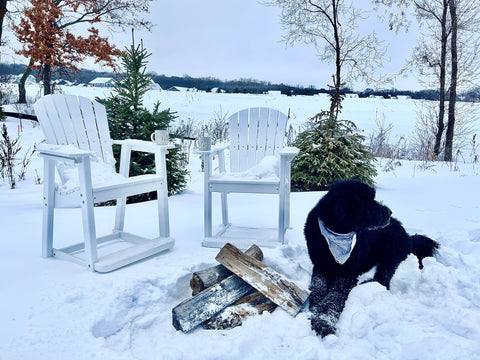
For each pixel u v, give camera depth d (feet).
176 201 13.32
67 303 5.68
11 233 9.19
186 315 5.25
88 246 7.00
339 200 5.60
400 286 6.66
